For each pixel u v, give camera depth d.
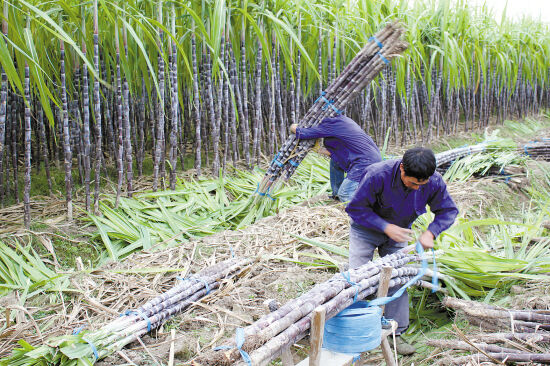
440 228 2.54
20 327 2.74
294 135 4.59
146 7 4.87
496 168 6.38
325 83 6.73
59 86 4.45
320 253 3.84
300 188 5.69
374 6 6.86
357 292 2.35
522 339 2.46
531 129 10.84
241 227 4.62
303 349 2.77
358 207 2.64
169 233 4.39
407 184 2.37
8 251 3.64
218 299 3.12
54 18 4.45
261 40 4.90
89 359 2.39
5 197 4.80
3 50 3.24
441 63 7.89
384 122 7.71
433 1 7.93
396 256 2.77
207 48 5.55
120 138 4.62
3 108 3.99
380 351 2.80
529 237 3.82
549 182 6.20
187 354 2.59
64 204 4.72
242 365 1.81
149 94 5.26
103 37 4.85
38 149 5.61
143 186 5.44
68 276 3.42
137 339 2.66
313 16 5.84
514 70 10.02
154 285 3.32
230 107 6.05
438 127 8.80
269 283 3.37
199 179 5.55
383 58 4.16
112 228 4.30
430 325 3.09
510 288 3.15
